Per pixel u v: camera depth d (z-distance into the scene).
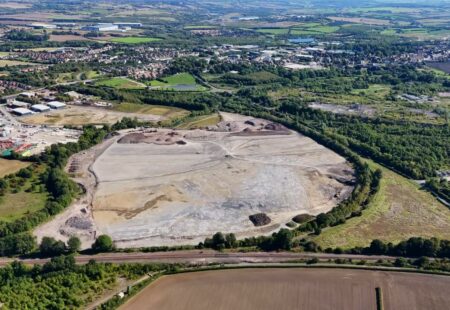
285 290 169.12
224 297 164.50
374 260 191.25
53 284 165.62
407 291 170.75
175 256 191.12
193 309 158.00
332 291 169.38
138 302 160.88
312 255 194.00
